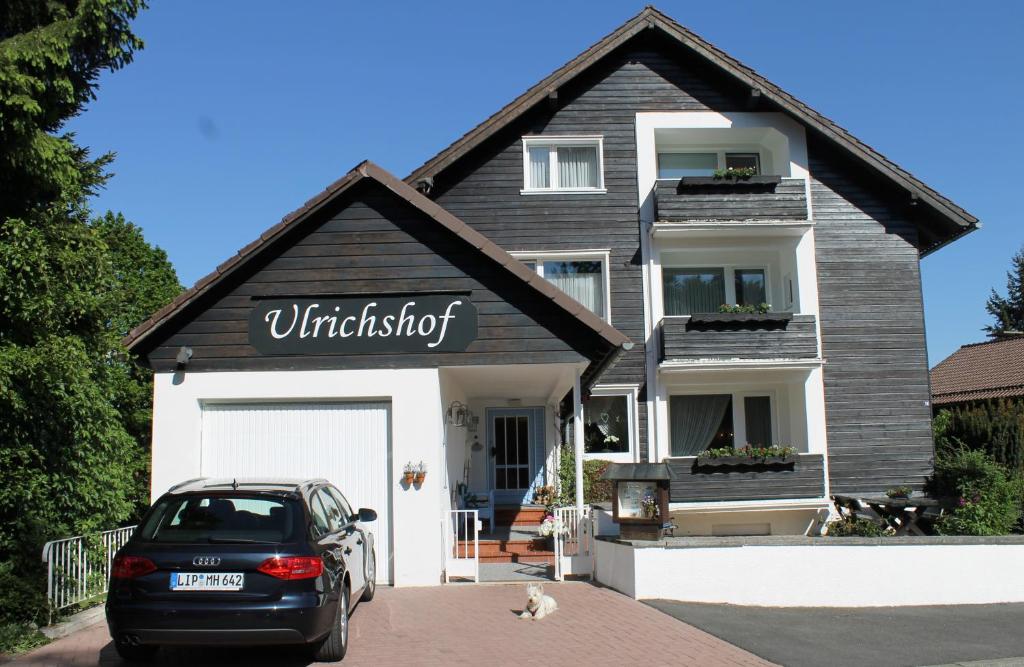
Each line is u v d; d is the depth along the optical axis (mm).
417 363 12117
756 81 17766
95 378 11039
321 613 7039
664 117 18234
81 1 9805
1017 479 13938
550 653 8062
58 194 10344
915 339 17938
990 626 9797
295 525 7227
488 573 12641
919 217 18438
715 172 17578
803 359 17125
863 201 18281
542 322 12234
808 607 10820
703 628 9227
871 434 17531
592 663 7730
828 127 17781
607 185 17969
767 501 16672
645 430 17312
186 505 7352
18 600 8617
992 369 27328
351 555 8711
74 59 10438
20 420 9648
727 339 17141
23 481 9547
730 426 18438
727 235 17812
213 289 12195
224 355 12086
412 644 8375
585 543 12633
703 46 17844
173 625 6711
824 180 18297
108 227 21844
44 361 9266
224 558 6844
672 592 10742
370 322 12203
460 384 15086
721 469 16734
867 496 16875
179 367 12055
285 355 12102
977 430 17938
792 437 18000
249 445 12117
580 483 12664
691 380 17828
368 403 12195
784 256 18484
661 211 17438
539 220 17750
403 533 11758
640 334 17578
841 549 11039
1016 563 11367
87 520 10195
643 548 10812
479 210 17719
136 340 11727
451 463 14227
